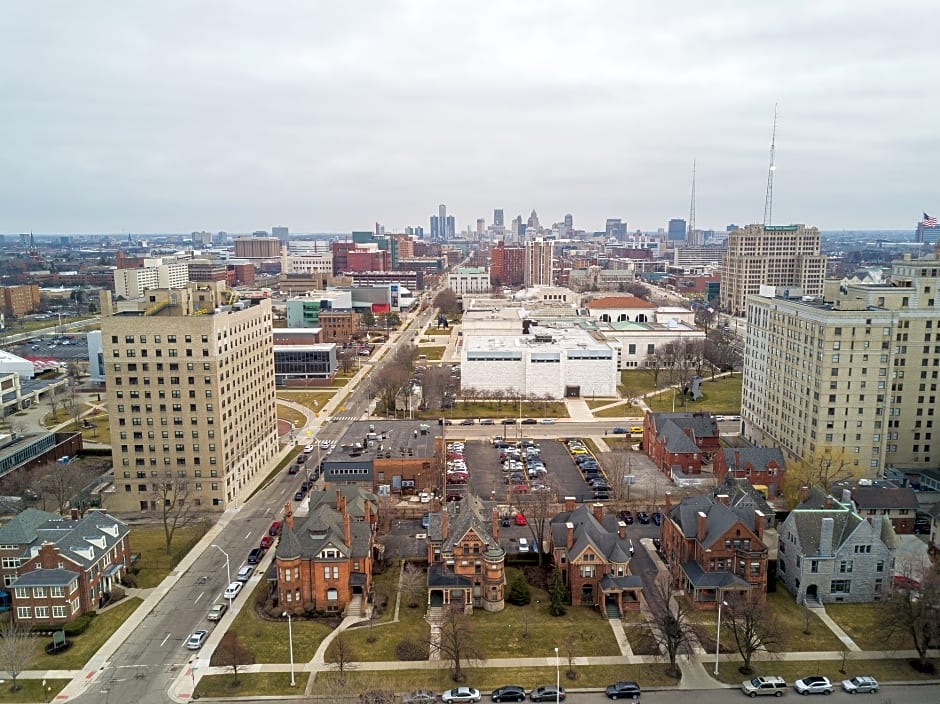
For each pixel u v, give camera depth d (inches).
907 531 5438.0
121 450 6018.7
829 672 3735.2
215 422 5964.6
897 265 6702.8
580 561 4421.8
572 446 7760.8
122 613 4357.8
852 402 6210.6
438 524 4904.0
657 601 4490.7
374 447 6624.0
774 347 7199.8
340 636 4084.6
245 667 3779.5
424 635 4084.6
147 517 5925.2
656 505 5994.1
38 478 5925.2
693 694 3575.3
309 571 4409.5
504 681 3681.1
